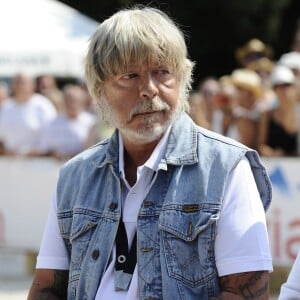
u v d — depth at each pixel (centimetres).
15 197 1702
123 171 586
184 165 566
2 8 2497
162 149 575
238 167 557
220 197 549
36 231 1688
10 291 1534
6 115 1880
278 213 1452
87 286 575
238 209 549
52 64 2386
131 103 561
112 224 575
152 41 553
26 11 2486
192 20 4616
